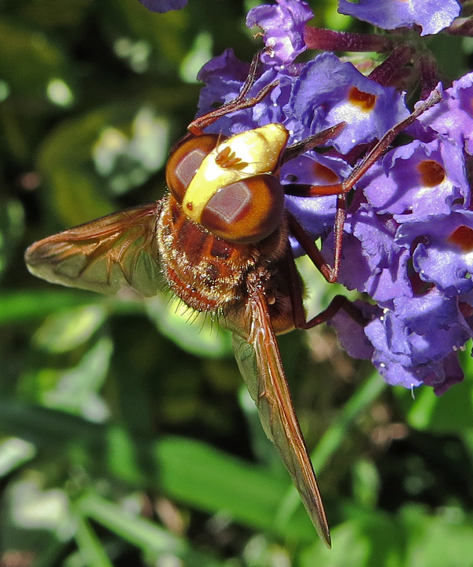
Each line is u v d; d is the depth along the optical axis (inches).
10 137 7.9
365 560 6.7
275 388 5.3
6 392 7.7
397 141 5.8
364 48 5.5
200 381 7.8
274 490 6.6
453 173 5.1
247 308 5.4
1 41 7.3
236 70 5.5
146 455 6.7
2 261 7.6
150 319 7.7
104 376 7.5
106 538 7.7
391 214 5.3
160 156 7.6
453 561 6.6
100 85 7.9
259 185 5.2
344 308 5.6
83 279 5.9
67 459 7.7
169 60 7.4
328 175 5.4
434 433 7.3
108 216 5.8
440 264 5.2
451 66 5.9
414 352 5.3
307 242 5.4
